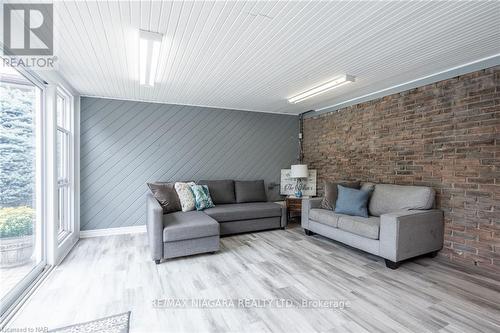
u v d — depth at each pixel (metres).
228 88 3.71
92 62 2.73
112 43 2.30
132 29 2.07
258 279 2.54
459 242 2.94
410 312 1.99
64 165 3.58
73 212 3.78
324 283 2.47
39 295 2.19
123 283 2.43
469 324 1.84
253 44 2.35
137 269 2.77
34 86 2.56
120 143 4.20
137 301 2.12
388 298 2.19
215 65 2.84
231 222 4.11
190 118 4.70
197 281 2.49
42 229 2.69
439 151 3.13
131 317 1.89
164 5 1.75
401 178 3.60
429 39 2.27
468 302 2.13
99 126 4.08
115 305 2.05
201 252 3.17
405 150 3.54
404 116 3.55
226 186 4.73
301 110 5.35
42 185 2.69
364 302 2.12
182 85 3.55
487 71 2.68
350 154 4.47
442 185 3.10
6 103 2.12
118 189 4.18
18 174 2.29
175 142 4.59
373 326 1.81
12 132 2.20
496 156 2.62
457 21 1.97
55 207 2.82
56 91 2.88
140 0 1.69
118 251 3.32
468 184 2.85
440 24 2.02
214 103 4.64
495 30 2.11
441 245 3.09
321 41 2.30
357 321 1.87
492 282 2.50
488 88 2.67
